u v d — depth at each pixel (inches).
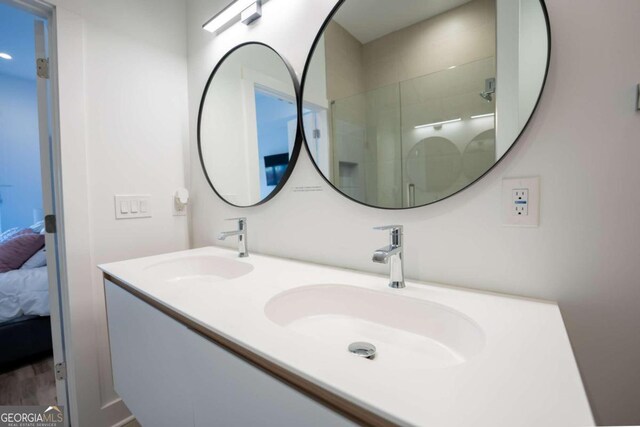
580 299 25.8
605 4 23.8
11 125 130.1
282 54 47.6
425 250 33.9
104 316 53.8
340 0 39.2
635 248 23.6
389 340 29.0
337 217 41.4
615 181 24.0
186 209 66.9
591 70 24.5
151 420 34.3
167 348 30.4
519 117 27.4
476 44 29.7
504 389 14.7
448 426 12.4
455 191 31.3
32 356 81.1
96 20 52.9
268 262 45.0
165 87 63.2
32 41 99.1
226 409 23.5
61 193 49.4
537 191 27.1
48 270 52.5
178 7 65.6
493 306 26.0
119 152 56.1
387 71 35.8
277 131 48.2
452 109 31.3
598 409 25.5
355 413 15.5
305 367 17.1
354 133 38.8
